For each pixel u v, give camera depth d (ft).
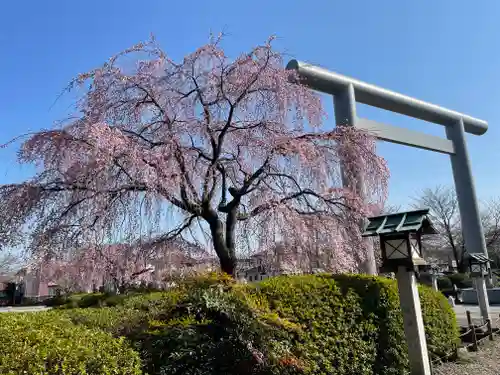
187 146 20.71
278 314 12.78
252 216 21.65
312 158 20.94
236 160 23.00
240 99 22.16
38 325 9.81
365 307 15.78
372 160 22.85
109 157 16.48
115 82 20.53
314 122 23.95
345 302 15.16
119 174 17.97
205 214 21.13
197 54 21.90
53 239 17.49
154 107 21.11
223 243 21.22
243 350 11.11
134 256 19.67
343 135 22.84
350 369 14.26
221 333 11.34
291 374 12.07
